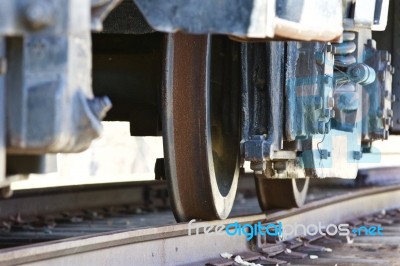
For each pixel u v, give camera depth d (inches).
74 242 183.6
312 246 308.2
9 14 120.1
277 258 279.3
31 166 144.2
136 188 422.0
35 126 130.8
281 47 250.5
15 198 336.2
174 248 229.6
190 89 230.5
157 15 162.1
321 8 192.9
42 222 331.0
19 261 168.2
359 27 265.6
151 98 275.3
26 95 131.0
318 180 488.1
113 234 198.5
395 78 371.2
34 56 131.4
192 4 160.6
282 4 176.2
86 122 135.6
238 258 251.9
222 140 256.7
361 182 506.3
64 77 131.2
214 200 239.1
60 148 134.3
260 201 313.0
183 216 242.7
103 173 668.7
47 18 120.4
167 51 229.9
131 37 272.7
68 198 372.8
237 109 258.5
